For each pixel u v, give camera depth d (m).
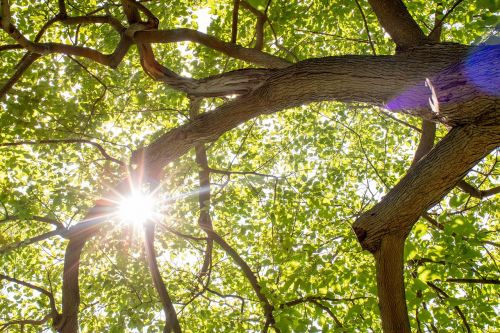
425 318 4.57
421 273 4.34
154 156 4.77
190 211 9.00
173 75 4.90
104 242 7.07
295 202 8.23
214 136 4.51
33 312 9.48
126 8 5.06
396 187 3.30
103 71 7.79
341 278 5.78
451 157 3.03
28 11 7.49
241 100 4.21
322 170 9.63
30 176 7.72
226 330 7.48
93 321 8.30
